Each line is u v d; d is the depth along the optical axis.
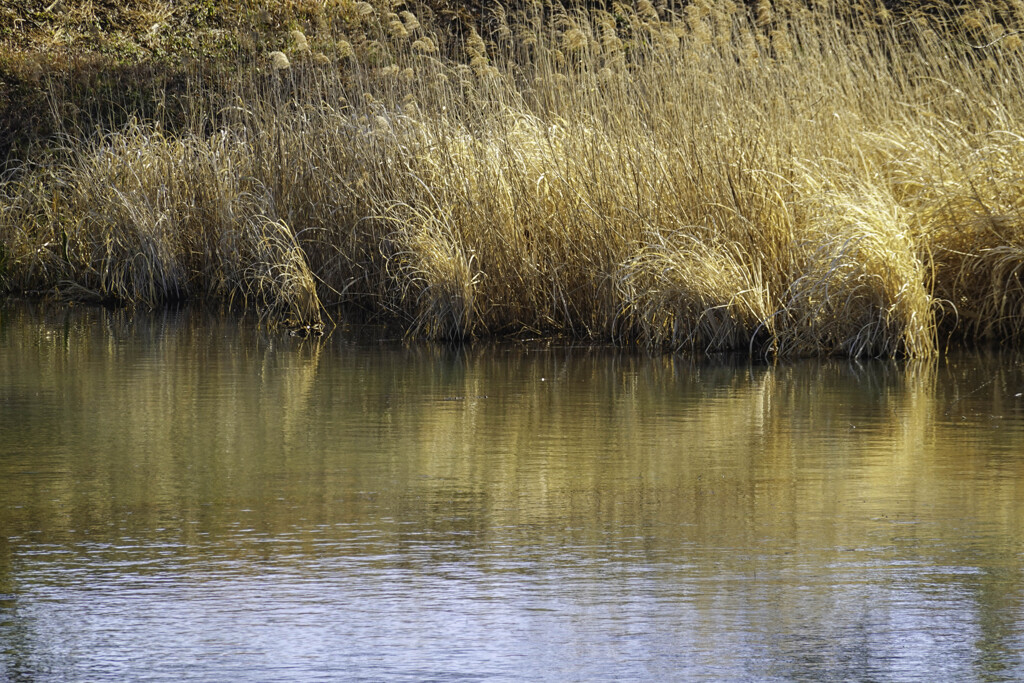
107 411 25.02
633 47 43.84
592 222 36.34
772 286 34.47
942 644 12.34
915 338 32.28
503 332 37.06
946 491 18.31
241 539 15.79
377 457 20.69
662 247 34.66
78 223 47.12
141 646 12.30
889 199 35.00
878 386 28.05
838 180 35.94
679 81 39.25
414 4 61.12
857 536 15.92
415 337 36.56
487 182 37.50
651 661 11.91
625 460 20.44
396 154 40.31
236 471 19.64
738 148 36.34
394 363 31.72
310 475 19.36
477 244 37.25
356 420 24.06
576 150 37.50
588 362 31.88
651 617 13.02
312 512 17.11
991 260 34.50
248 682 11.48
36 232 48.94
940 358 32.16
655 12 43.56
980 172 35.56
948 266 34.94
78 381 28.78
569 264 36.84
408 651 12.16
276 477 19.22
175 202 45.69
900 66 42.12
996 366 30.77
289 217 42.28
